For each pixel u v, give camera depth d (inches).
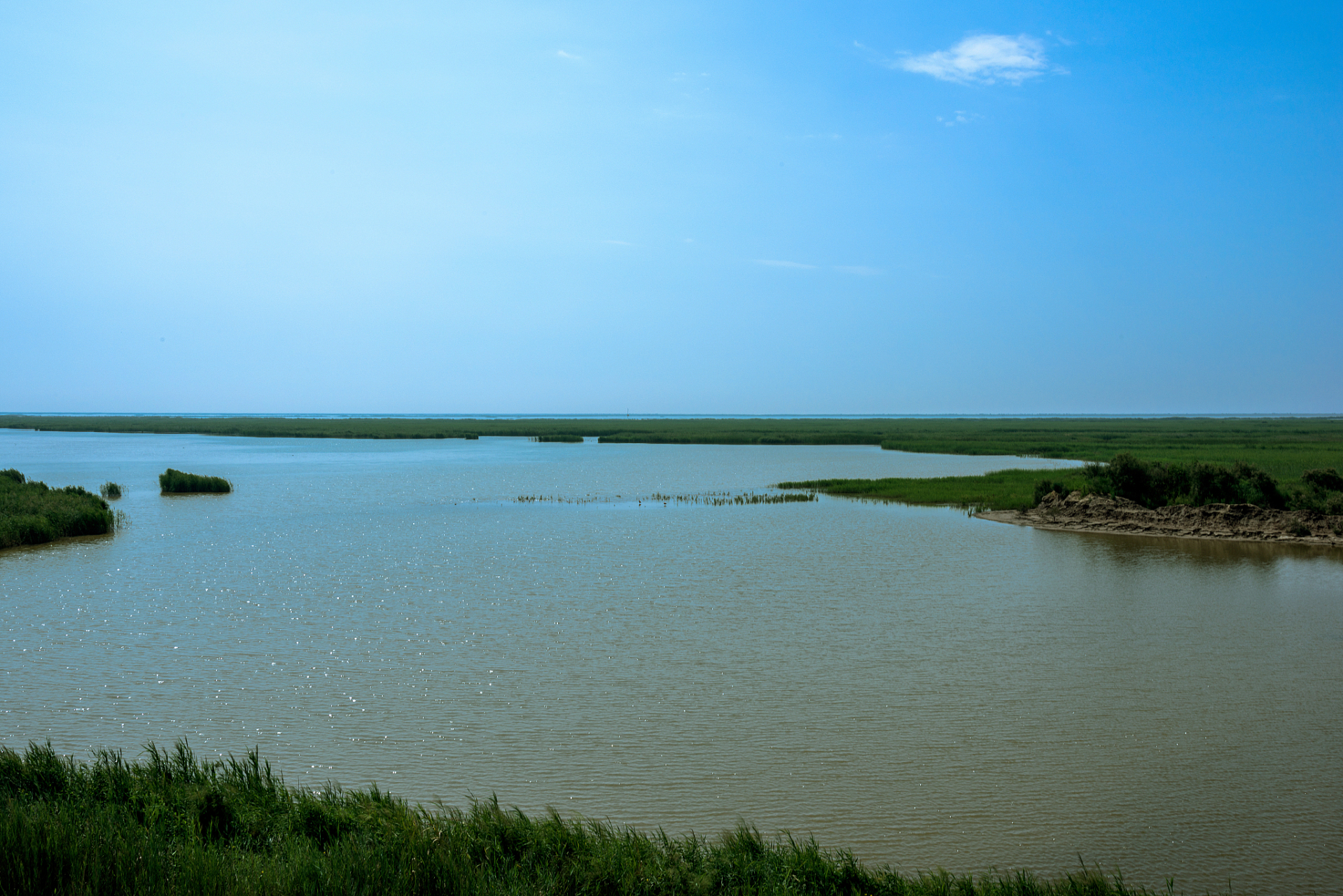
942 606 790.5
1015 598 821.2
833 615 757.9
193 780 384.5
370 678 581.3
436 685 566.9
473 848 326.0
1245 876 337.4
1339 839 364.2
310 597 829.2
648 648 654.5
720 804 400.5
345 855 303.0
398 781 422.9
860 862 348.8
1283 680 572.1
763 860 327.6
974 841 366.3
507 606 791.7
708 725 496.4
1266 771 430.9
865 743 468.4
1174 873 340.2
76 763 426.0
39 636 685.9
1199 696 540.1
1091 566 992.2
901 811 393.1
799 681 574.6
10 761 381.7
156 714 514.0
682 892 306.0
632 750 461.1
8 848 286.5
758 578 922.7
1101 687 559.2
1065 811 391.9
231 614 761.0
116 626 716.7
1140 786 415.2
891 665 609.3
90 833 303.0
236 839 331.3
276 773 430.3
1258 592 847.1
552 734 484.1
